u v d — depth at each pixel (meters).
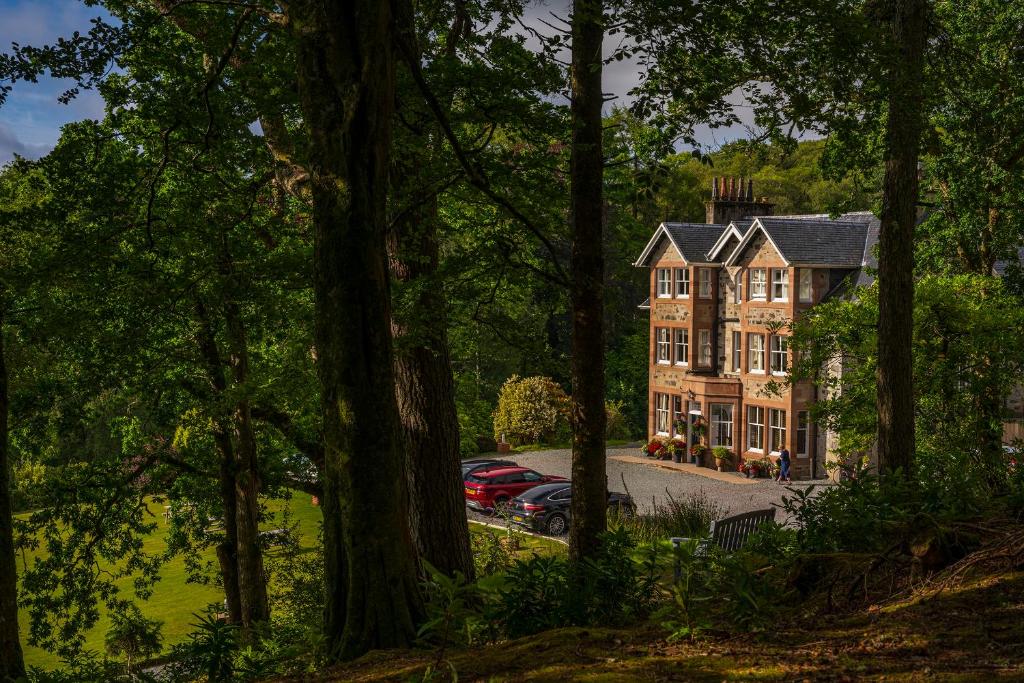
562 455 44.50
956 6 20.20
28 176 12.81
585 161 11.37
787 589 6.27
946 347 20.45
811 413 22.42
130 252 14.34
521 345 13.15
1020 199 21.28
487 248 12.08
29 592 18.59
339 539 6.77
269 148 12.53
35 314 15.59
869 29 10.24
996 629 4.45
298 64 7.02
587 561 6.27
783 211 69.31
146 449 19.33
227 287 13.66
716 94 10.38
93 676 8.18
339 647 6.59
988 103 19.06
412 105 10.48
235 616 19.61
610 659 4.57
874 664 4.10
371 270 6.84
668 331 45.62
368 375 6.78
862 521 7.22
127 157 14.03
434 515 12.41
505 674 4.57
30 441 18.20
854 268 39.06
